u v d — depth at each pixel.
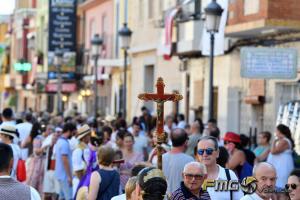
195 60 31.95
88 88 53.03
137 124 22.47
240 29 24.64
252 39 26.45
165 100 10.97
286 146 17.03
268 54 20.56
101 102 50.72
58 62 47.38
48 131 23.00
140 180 8.19
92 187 12.97
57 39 52.25
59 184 19.72
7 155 9.82
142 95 10.90
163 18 34.44
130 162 16.84
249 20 24.30
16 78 75.75
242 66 20.55
